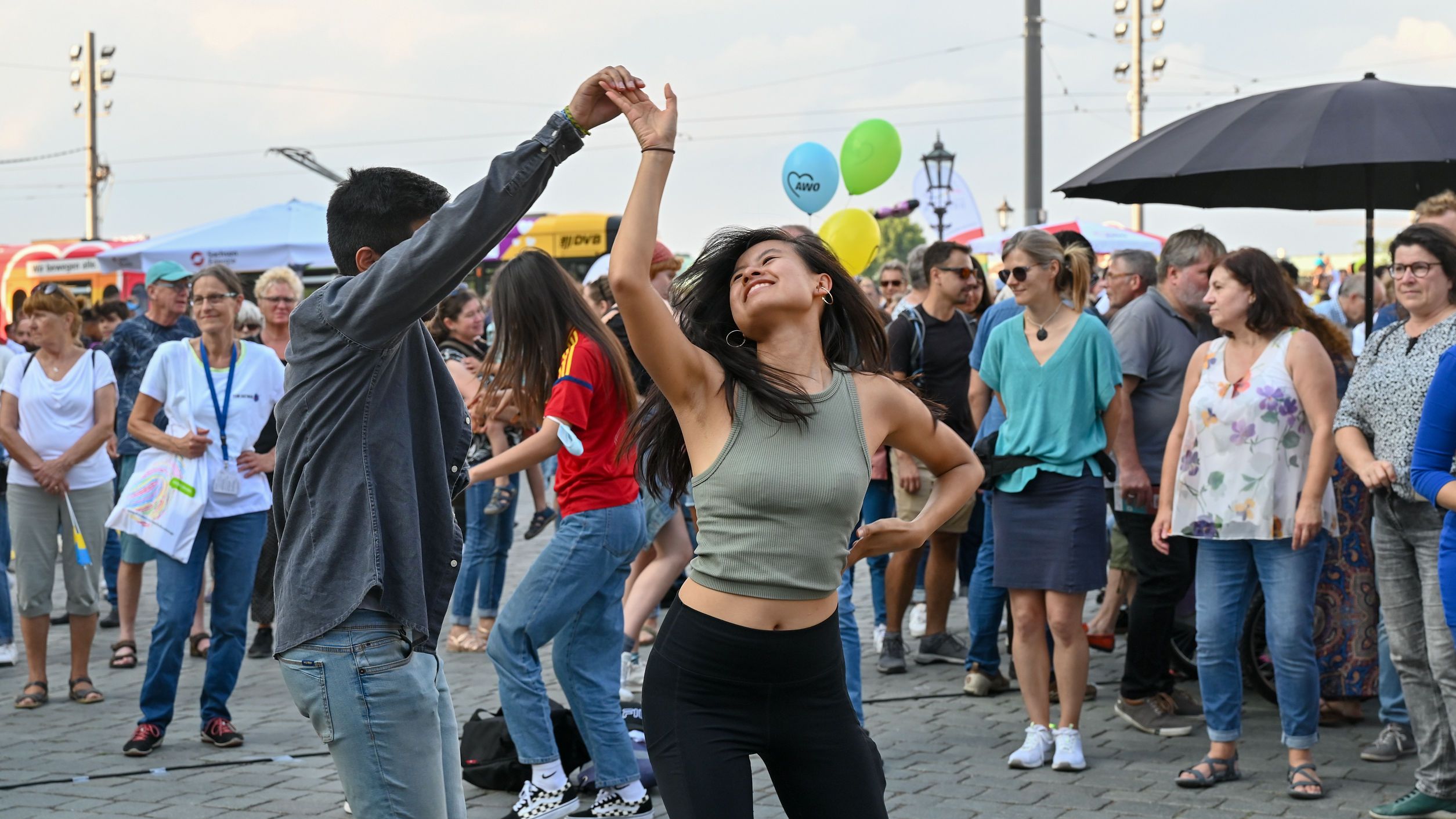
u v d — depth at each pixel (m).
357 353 2.75
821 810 2.68
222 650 5.58
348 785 2.80
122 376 8.15
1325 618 5.66
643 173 2.63
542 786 4.46
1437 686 4.43
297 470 2.81
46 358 6.68
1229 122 5.50
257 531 5.64
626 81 2.67
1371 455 4.48
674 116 2.66
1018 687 6.52
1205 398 4.86
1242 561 4.89
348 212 2.89
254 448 5.70
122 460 8.23
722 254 2.77
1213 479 4.81
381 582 2.75
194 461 5.52
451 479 3.02
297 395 2.80
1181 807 4.64
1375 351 4.55
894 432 2.86
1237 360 4.86
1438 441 3.93
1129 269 6.87
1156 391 5.86
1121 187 6.49
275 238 14.41
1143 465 5.87
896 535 2.88
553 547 4.41
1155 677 5.68
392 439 2.81
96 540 6.70
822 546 2.63
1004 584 5.18
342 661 2.76
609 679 4.48
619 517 4.40
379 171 2.93
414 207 2.90
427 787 2.82
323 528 2.78
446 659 7.33
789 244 2.74
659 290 5.98
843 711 2.71
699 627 2.64
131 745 5.42
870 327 2.84
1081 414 5.10
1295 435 4.74
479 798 4.81
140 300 13.97
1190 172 5.32
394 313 2.69
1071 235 7.20
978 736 5.63
